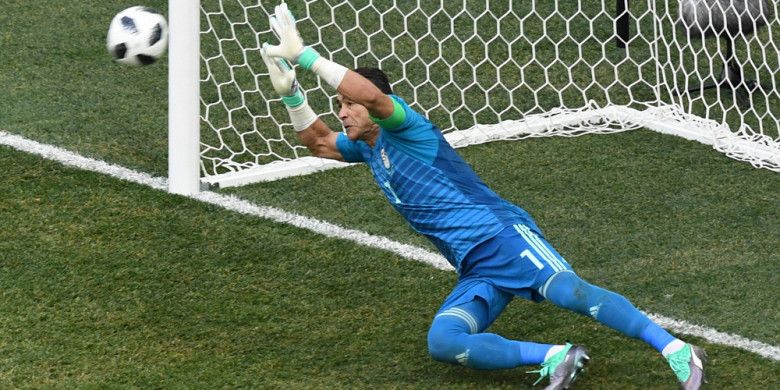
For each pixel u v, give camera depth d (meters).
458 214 16.34
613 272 20.88
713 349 18.00
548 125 27.64
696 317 19.12
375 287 20.11
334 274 20.59
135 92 29.52
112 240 21.73
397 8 33.41
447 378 17.08
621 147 26.62
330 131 17.62
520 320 18.92
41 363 17.48
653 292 20.06
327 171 25.27
